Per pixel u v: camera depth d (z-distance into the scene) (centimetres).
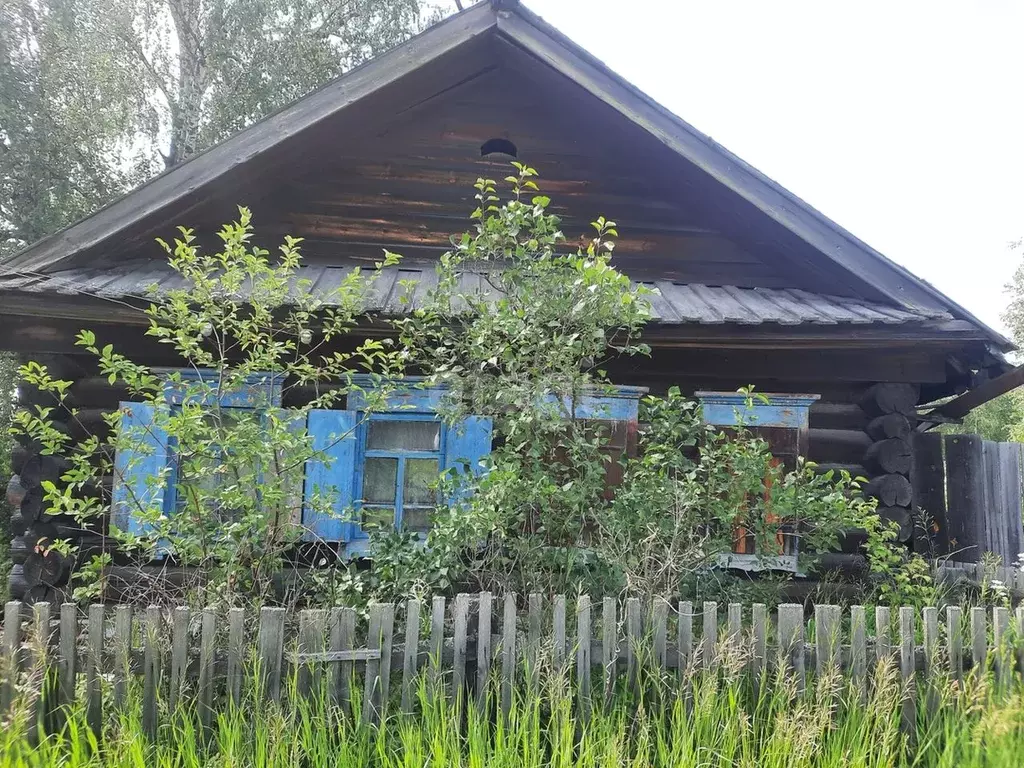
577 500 388
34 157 1376
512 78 649
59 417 525
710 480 416
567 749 286
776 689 317
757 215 608
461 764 289
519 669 321
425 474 520
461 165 644
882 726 315
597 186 650
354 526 505
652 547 379
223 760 282
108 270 547
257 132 582
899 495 532
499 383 398
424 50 602
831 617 325
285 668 313
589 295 376
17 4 1356
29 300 482
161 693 307
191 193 567
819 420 566
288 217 623
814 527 450
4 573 761
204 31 1778
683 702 309
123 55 1731
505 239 419
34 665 299
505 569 399
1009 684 333
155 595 409
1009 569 479
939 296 555
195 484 387
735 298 580
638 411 523
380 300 496
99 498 518
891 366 548
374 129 630
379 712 309
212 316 404
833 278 613
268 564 387
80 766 282
